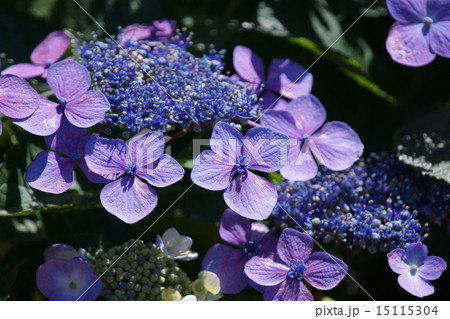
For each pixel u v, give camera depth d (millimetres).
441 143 416
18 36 452
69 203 386
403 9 399
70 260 369
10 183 386
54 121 361
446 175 397
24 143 395
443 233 423
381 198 389
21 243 422
